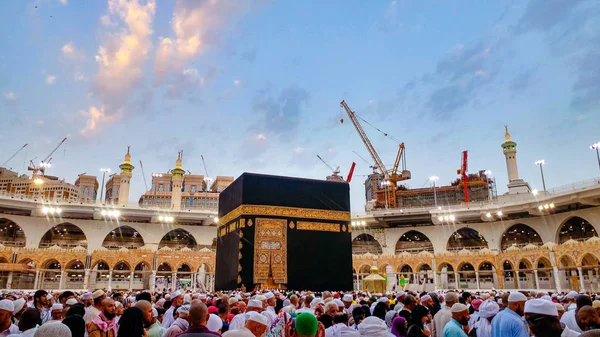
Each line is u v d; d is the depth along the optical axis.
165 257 52.84
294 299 10.63
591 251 40.81
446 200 92.81
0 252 47.28
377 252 69.31
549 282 50.38
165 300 12.10
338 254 28.52
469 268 66.31
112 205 57.25
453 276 62.53
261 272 26.23
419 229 62.88
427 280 57.88
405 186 101.75
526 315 4.94
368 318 6.52
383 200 98.19
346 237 29.14
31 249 49.03
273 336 6.76
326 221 28.80
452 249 69.00
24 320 5.68
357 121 100.06
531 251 46.59
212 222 62.19
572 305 8.09
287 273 26.77
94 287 56.25
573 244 42.41
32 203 53.94
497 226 58.38
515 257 48.41
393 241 63.59
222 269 30.14
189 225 63.59
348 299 10.58
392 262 54.94
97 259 51.19
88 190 158.25
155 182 159.12
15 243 61.78
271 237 27.05
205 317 4.95
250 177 27.59
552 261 43.97
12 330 6.18
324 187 29.47
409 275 60.25
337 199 29.61
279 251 26.98
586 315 5.52
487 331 6.88
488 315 6.90
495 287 57.84
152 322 7.22
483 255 51.00
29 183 125.06
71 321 5.04
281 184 28.28
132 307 5.57
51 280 57.44
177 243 73.81
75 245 66.56
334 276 27.98
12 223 63.53
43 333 3.79
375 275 34.12
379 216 59.97
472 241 68.81
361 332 6.34
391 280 57.56
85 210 56.22
